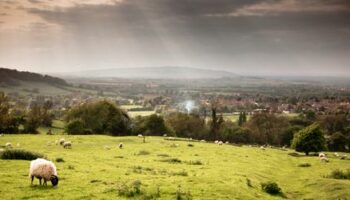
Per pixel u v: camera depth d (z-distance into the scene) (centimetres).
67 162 4650
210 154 6938
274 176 5325
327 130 18975
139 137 9675
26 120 12706
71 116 12925
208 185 3525
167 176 3928
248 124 17362
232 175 4538
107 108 12525
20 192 2841
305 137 8800
